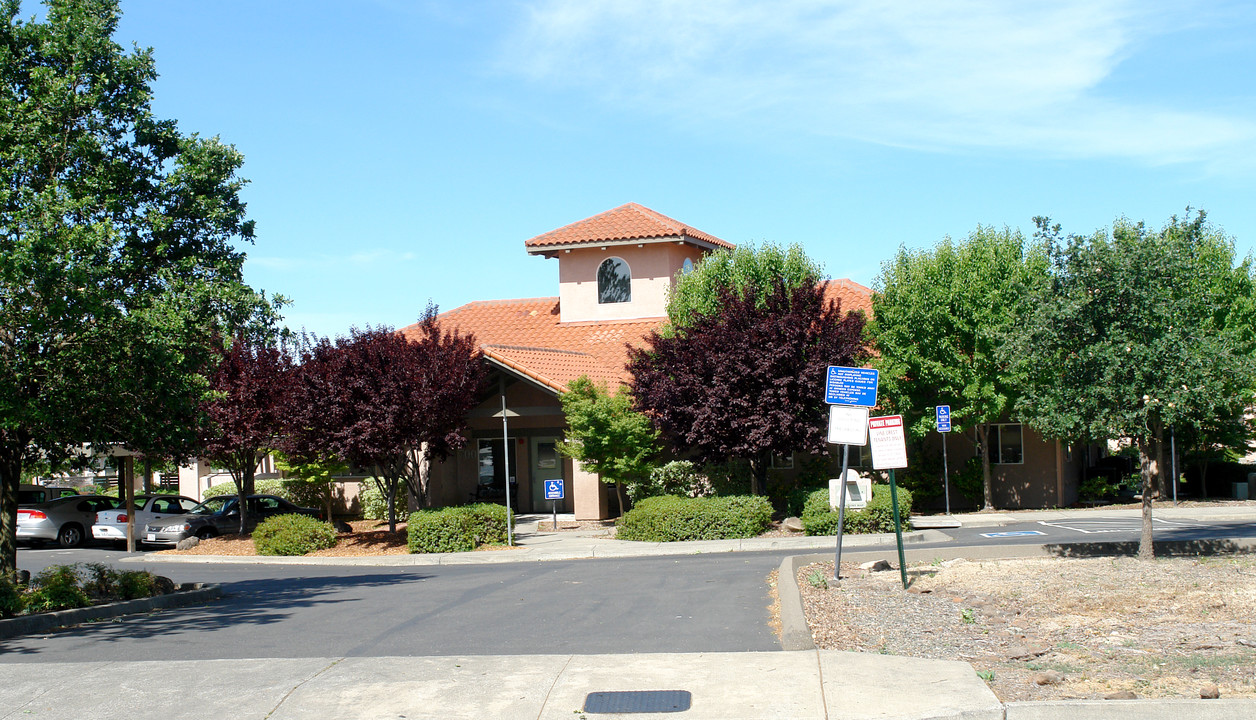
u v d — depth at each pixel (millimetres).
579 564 17312
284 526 21688
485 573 16531
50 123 12977
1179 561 13352
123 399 12492
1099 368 13352
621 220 33375
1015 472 27406
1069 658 7961
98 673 8297
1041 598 10852
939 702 6711
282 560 20531
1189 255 13500
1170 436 26688
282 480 30391
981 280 24297
